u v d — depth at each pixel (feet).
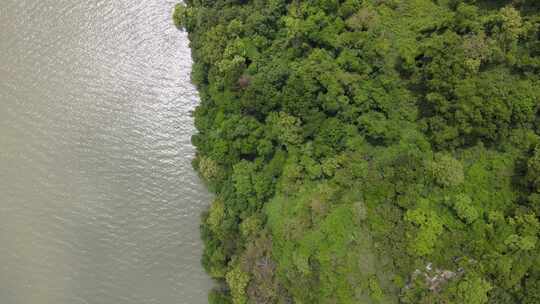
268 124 236.63
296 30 238.48
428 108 217.56
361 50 228.84
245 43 249.34
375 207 210.79
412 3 231.30
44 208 280.10
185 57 287.07
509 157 202.18
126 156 280.72
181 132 279.90
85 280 267.80
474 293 187.93
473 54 204.44
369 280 203.21
